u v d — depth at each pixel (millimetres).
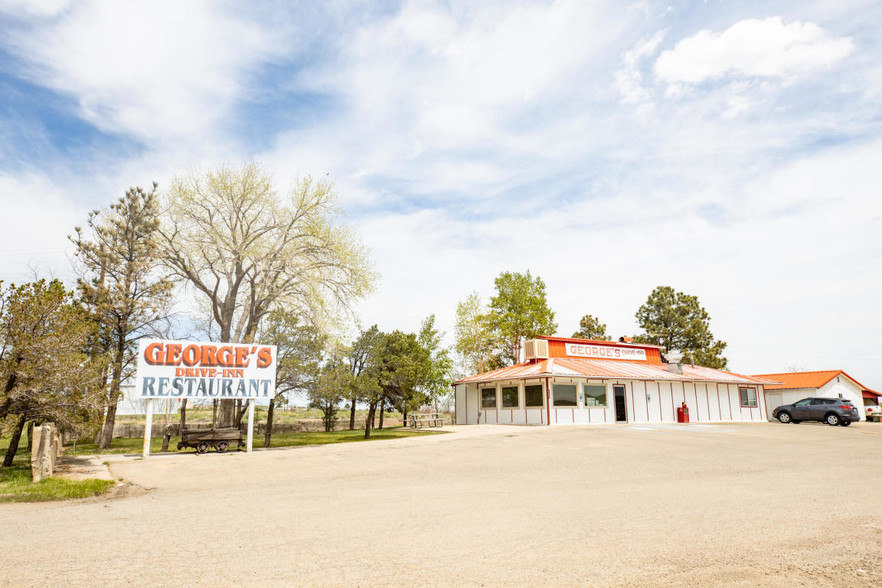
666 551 6219
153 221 28109
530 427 28047
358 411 47031
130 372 26641
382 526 7715
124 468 15648
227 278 28906
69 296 16562
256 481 12938
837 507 8727
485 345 50375
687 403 36188
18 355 15055
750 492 10305
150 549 6488
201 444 20234
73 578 5352
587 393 31938
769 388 47219
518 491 10859
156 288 27484
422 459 16734
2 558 6102
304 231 29797
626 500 9617
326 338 26875
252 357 20766
